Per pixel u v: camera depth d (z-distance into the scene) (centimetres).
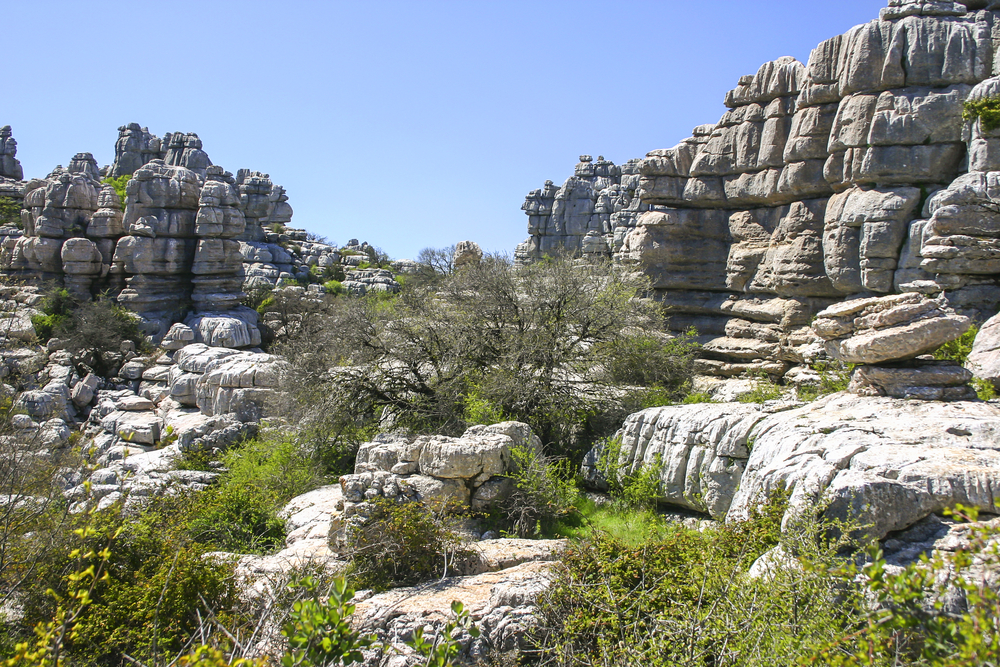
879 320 1120
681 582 824
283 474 1709
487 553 1055
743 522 934
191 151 8312
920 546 754
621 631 743
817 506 801
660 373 2033
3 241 5212
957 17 2120
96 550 1034
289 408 2075
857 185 2183
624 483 1358
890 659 591
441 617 856
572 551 963
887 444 923
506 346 1947
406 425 1872
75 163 7950
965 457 840
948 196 1822
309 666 569
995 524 727
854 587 686
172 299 4619
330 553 1109
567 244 6894
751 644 634
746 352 2506
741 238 2642
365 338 2048
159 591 943
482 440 1296
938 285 1777
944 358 1170
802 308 2395
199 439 2180
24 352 3872
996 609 531
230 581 1010
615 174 6988
